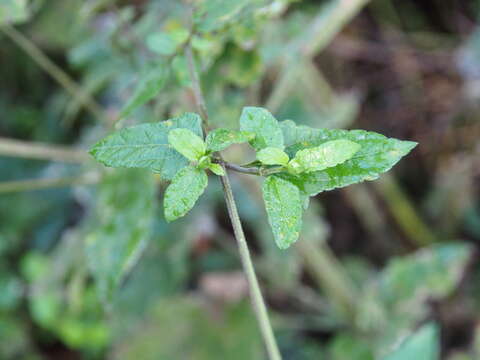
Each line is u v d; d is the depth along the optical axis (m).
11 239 0.59
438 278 0.47
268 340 0.19
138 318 0.51
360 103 0.67
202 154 0.18
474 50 0.61
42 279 0.51
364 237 0.65
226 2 0.26
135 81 0.36
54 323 0.53
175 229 0.50
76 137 0.63
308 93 0.54
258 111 0.19
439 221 0.62
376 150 0.18
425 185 0.66
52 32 0.55
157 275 0.52
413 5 0.68
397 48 0.66
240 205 0.52
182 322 0.52
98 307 0.52
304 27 0.40
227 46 0.33
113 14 0.41
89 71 0.47
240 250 0.18
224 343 0.51
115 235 0.31
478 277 0.58
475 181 0.61
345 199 0.65
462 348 0.54
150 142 0.19
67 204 0.62
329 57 0.66
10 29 0.36
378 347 0.47
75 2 0.54
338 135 0.19
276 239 0.17
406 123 0.65
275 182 0.18
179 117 0.19
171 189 0.18
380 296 0.48
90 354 0.57
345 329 0.51
